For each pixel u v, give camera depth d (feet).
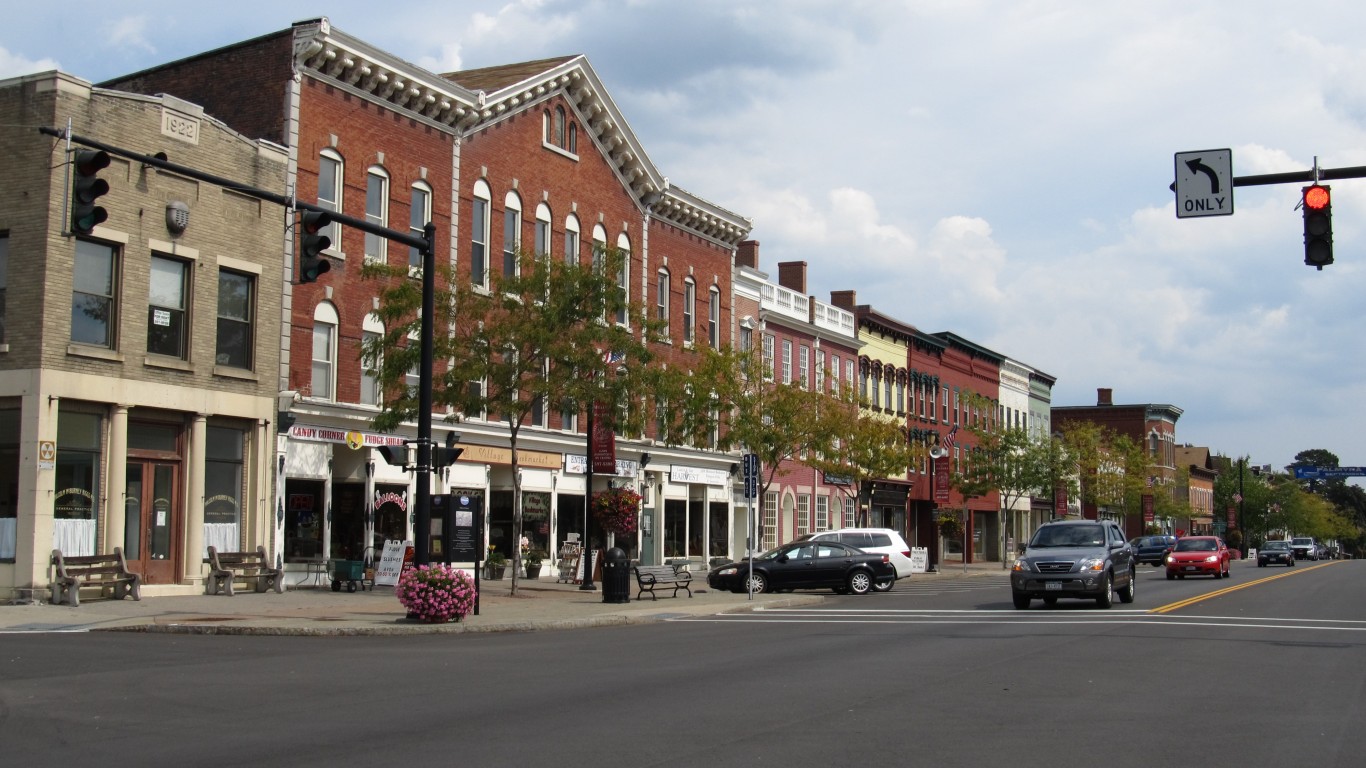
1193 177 57.67
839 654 57.98
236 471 97.86
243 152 97.45
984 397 232.73
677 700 42.55
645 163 145.89
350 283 107.24
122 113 87.86
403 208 112.78
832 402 146.72
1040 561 90.63
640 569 98.94
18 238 83.82
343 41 104.47
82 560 82.99
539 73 129.18
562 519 135.13
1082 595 90.02
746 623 79.97
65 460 84.89
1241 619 79.66
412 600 73.26
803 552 116.78
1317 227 55.72
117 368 87.15
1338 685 47.09
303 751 33.09
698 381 132.46
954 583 147.84
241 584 95.71
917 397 228.43
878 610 91.97
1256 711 40.45
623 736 35.32
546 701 42.34
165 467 92.12
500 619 76.84
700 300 160.66
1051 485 236.63
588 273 95.40
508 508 126.93
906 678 48.47
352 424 106.93
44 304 82.58
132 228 88.53
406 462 74.79
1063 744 34.27
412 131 114.11
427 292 74.49
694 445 155.33
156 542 91.20
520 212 127.85
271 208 99.96
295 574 101.30
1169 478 367.25
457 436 117.19
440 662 54.65
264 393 98.89
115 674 49.06
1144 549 216.54
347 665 53.16
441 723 37.65
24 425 82.07
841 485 176.76
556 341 93.86
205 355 93.97
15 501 82.79
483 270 122.42
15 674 48.91
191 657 55.88
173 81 108.68
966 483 220.84
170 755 32.53
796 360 185.47
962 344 247.09
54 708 40.34
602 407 104.53
